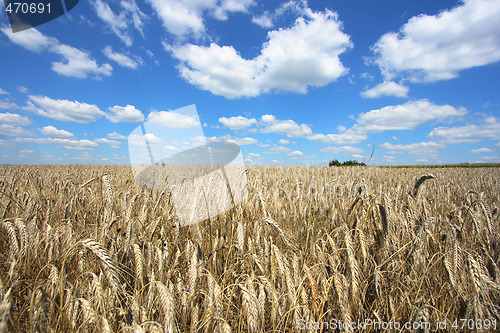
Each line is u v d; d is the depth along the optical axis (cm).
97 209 383
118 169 1338
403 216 316
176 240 297
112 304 189
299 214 384
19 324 182
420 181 337
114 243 251
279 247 312
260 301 192
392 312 206
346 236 216
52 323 181
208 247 304
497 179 954
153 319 196
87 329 178
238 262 274
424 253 263
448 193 497
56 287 199
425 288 238
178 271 245
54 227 291
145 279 237
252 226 332
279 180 693
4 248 313
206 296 194
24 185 617
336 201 438
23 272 248
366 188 297
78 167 1595
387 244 258
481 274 189
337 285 192
